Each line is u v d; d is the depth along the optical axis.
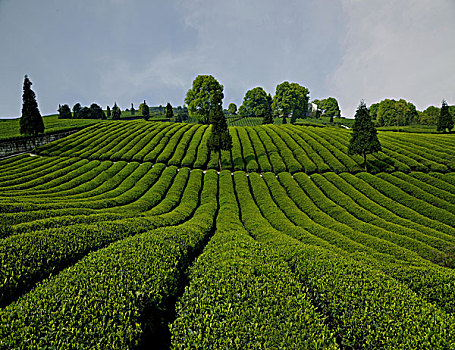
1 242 11.08
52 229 13.36
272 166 42.00
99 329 6.92
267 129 60.31
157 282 9.52
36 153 45.25
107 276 9.27
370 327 7.89
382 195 31.02
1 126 66.56
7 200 21.55
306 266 11.78
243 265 10.91
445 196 29.73
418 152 42.97
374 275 10.83
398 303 8.79
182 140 50.47
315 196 31.20
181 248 13.50
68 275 9.48
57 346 6.18
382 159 40.88
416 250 18.22
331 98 117.44
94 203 24.61
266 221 23.88
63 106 103.94
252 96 117.31
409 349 7.00
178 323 7.80
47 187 31.66
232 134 57.09
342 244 18.09
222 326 7.45
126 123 64.88
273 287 9.45
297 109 104.50
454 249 17.84
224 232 18.03
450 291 11.06
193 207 28.14
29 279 9.89
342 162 41.81
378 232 21.23
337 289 9.75
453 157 39.56
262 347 6.82
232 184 35.59
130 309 7.87
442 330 7.51
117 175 36.62
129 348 6.85
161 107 170.62
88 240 13.38
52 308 7.43
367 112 37.66
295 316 7.90
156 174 37.66
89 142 49.25
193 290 9.44
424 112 104.38
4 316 7.01
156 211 25.12
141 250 11.79
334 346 6.98
